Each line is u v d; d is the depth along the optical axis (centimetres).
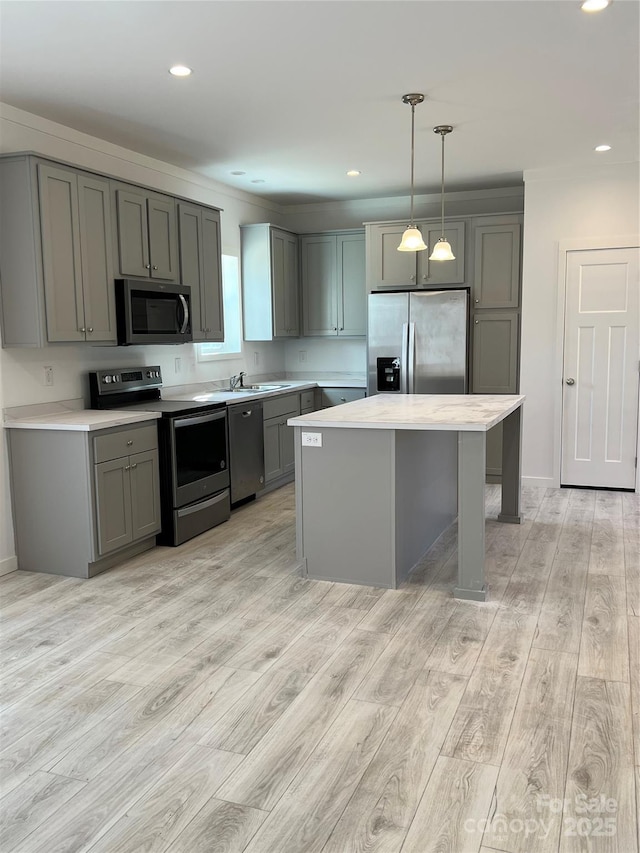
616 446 557
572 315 552
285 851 172
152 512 410
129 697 247
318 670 265
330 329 664
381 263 613
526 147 478
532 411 573
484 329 589
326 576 363
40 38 291
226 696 247
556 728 223
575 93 368
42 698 247
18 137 380
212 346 594
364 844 174
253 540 439
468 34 294
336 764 207
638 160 516
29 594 348
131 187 421
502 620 308
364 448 345
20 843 176
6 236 360
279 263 630
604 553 401
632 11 273
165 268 455
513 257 573
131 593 348
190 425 436
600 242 536
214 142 455
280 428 582
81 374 426
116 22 277
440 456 436
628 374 545
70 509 367
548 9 271
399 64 326
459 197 627
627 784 195
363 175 560
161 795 194
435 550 412
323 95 366
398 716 232
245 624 309
